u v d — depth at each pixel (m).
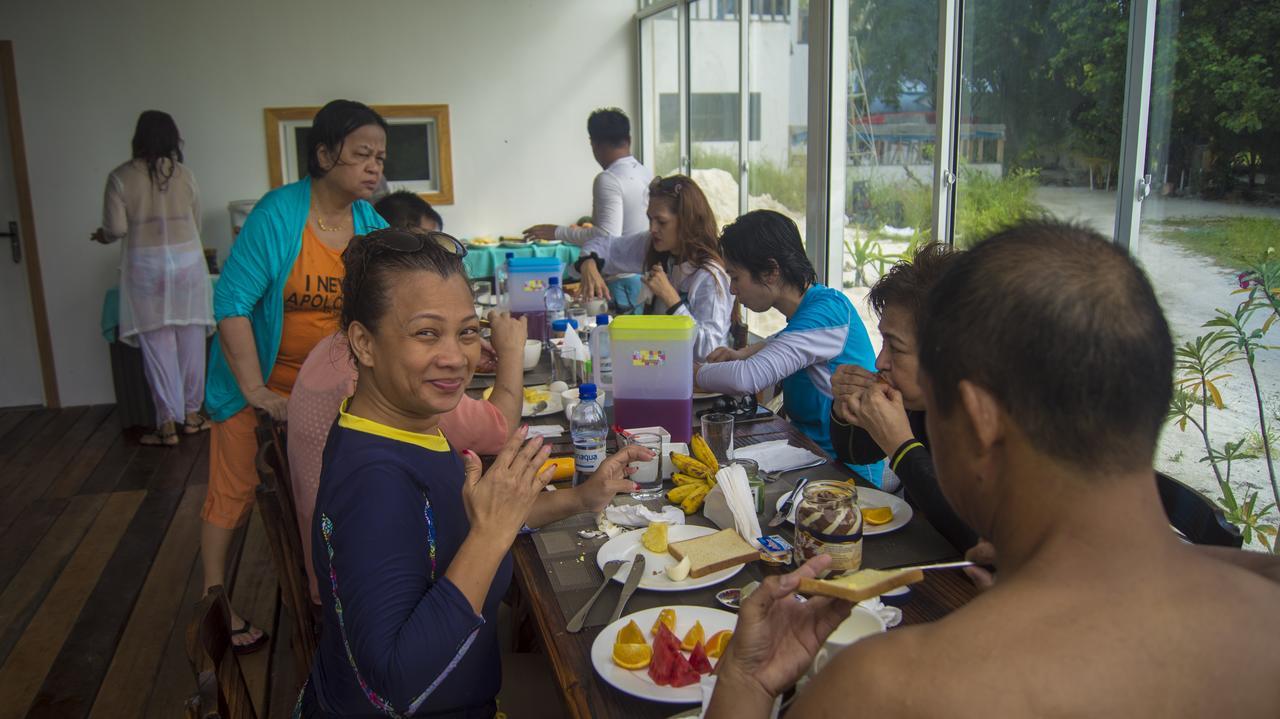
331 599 1.22
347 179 2.50
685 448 2.00
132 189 4.49
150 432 4.94
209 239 5.61
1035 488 0.61
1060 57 2.72
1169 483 1.50
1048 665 0.56
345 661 1.24
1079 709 0.55
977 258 0.64
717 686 0.84
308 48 5.57
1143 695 0.56
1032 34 2.82
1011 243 0.64
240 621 2.83
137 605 3.08
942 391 0.65
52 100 5.22
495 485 1.15
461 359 1.22
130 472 4.36
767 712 0.83
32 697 2.56
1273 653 0.58
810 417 2.46
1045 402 0.59
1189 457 2.41
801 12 4.25
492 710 1.38
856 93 3.86
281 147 5.61
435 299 1.20
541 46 5.95
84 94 5.26
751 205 4.98
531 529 1.63
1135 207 2.48
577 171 6.13
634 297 4.27
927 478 1.53
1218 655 0.57
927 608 1.33
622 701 1.13
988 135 3.08
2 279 5.34
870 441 1.98
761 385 2.33
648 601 1.37
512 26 5.89
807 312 2.39
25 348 5.44
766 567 1.47
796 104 4.39
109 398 5.53
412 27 5.72
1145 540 0.59
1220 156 2.23
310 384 1.67
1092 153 2.63
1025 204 2.93
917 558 1.47
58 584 3.23
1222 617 0.58
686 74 5.54
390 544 1.13
